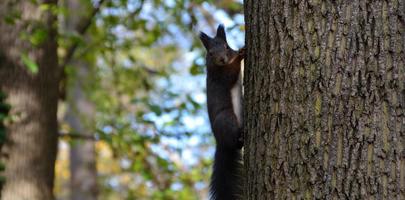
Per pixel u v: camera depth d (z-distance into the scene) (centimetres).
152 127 1472
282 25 560
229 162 908
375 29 526
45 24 1255
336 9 537
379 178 505
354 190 507
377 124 513
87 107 2127
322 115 527
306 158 527
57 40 1282
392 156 508
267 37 572
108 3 1402
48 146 1227
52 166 1238
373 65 521
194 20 1385
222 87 945
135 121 1558
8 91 1207
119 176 2503
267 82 565
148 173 1599
